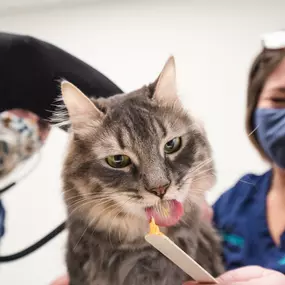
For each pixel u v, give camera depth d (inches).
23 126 57.1
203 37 82.7
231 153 77.3
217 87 80.4
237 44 80.7
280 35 49.6
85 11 90.7
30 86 51.4
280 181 50.4
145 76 86.1
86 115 41.7
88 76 53.5
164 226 39.2
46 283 87.8
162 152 40.7
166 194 38.7
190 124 43.4
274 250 47.7
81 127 41.8
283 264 45.4
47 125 58.9
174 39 84.6
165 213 38.9
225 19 81.7
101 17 89.5
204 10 82.8
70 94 40.7
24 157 59.0
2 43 49.9
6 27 96.5
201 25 82.9
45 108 52.5
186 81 82.0
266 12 79.8
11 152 57.9
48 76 51.4
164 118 41.9
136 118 41.5
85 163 40.8
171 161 40.9
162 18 85.3
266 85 50.0
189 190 41.9
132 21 87.7
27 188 89.7
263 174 55.2
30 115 57.0
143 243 40.6
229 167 76.4
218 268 44.5
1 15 97.9
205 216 48.1
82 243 42.0
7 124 56.6
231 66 80.4
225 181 75.4
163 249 31.9
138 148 40.0
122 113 42.0
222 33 81.8
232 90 79.6
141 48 86.7
